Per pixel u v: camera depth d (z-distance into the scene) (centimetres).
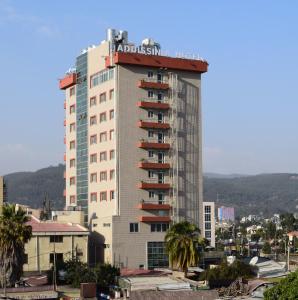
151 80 15925
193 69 16300
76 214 15875
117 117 15450
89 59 16912
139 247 15162
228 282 12431
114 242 14912
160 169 15725
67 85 17812
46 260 14112
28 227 11088
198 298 10406
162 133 15912
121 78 15575
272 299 7506
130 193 15338
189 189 16075
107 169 15750
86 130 16900
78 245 14525
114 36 16075
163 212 15612
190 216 15975
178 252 12300
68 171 17900
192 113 16362
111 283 11906
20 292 10800
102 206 15900
